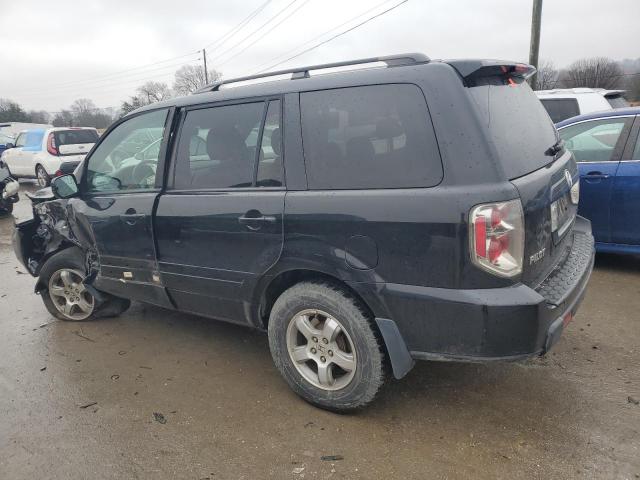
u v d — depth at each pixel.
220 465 2.59
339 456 2.61
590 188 4.89
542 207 2.54
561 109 8.06
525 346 2.36
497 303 2.30
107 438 2.86
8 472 2.63
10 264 6.82
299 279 3.00
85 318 4.54
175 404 3.17
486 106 2.52
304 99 2.83
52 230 4.36
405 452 2.61
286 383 3.35
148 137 3.62
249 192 3.01
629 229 4.75
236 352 3.85
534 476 2.39
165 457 2.68
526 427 2.74
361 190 2.60
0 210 10.51
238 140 3.10
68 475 2.58
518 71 2.91
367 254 2.56
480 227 2.28
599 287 4.65
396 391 3.16
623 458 2.47
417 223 2.40
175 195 3.40
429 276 2.42
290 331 2.98
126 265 3.79
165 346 4.00
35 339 4.26
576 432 2.68
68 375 3.61
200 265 3.30
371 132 2.59
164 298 3.68
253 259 3.01
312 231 2.72
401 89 2.53
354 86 2.68
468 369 3.37
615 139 4.82
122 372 3.62
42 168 14.02
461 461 2.52
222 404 3.14
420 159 2.44
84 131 14.63
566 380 3.17
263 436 2.80
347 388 2.82
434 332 2.47
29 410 3.19
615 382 3.12
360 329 2.68
